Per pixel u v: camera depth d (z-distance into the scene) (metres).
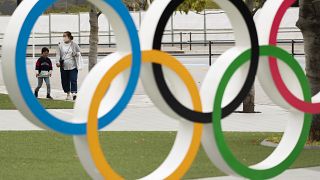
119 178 15.05
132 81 15.05
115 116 14.99
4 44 13.98
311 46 22.80
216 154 16.16
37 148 23.00
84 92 14.74
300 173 19.30
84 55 71.44
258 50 16.55
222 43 80.56
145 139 24.83
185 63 59.84
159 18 15.30
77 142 14.86
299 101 17.28
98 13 38.31
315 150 22.58
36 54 71.00
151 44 15.27
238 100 16.44
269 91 17.22
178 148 15.91
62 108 33.44
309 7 22.64
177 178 15.62
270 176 16.84
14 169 19.78
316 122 23.02
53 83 47.31
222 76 15.98
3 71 14.04
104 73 14.70
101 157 14.80
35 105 14.09
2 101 36.56
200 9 32.69
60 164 20.47
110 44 80.00
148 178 15.45
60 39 84.44
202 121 15.84
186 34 84.00
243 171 16.39
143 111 33.12
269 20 16.88
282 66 17.45
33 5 14.04
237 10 16.22
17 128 27.58
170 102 15.41
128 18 14.96
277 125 28.61
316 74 22.75
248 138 25.03
